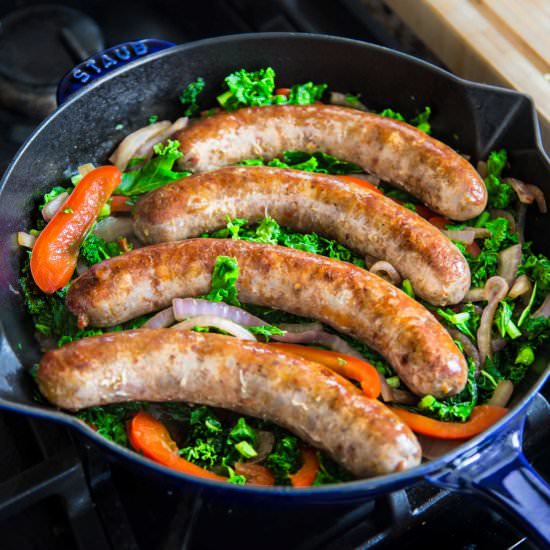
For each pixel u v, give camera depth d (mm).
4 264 578
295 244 597
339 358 562
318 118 620
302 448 545
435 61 729
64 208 602
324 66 651
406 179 610
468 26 683
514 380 570
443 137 647
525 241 617
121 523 544
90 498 547
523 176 618
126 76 624
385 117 621
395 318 542
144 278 560
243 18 751
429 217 623
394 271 580
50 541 559
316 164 630
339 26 732
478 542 565
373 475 511
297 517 551
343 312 553
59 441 556
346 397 518
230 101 650
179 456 542
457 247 594
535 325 575
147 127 647
